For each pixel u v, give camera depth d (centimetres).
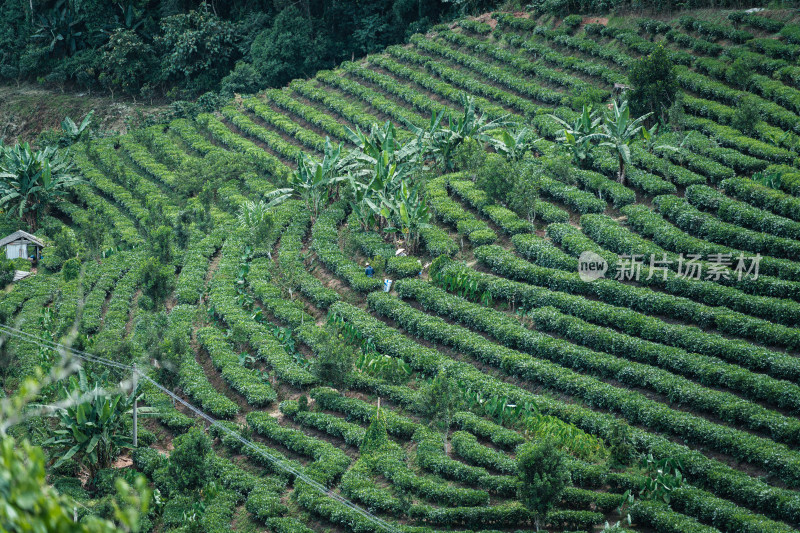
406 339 4678
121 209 7219
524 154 6147
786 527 3000
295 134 7681
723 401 3684
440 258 5103
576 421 3828
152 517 3800
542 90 7100
